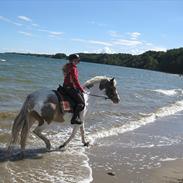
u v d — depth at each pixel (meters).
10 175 7.37
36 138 10.59
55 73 45.69
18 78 29.17
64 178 7.58
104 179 7.77
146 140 12.02
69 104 9.40
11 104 15.40
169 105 23.41
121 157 9.65
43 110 8.86
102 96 10.60
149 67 173.88
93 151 9.96
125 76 66.88
